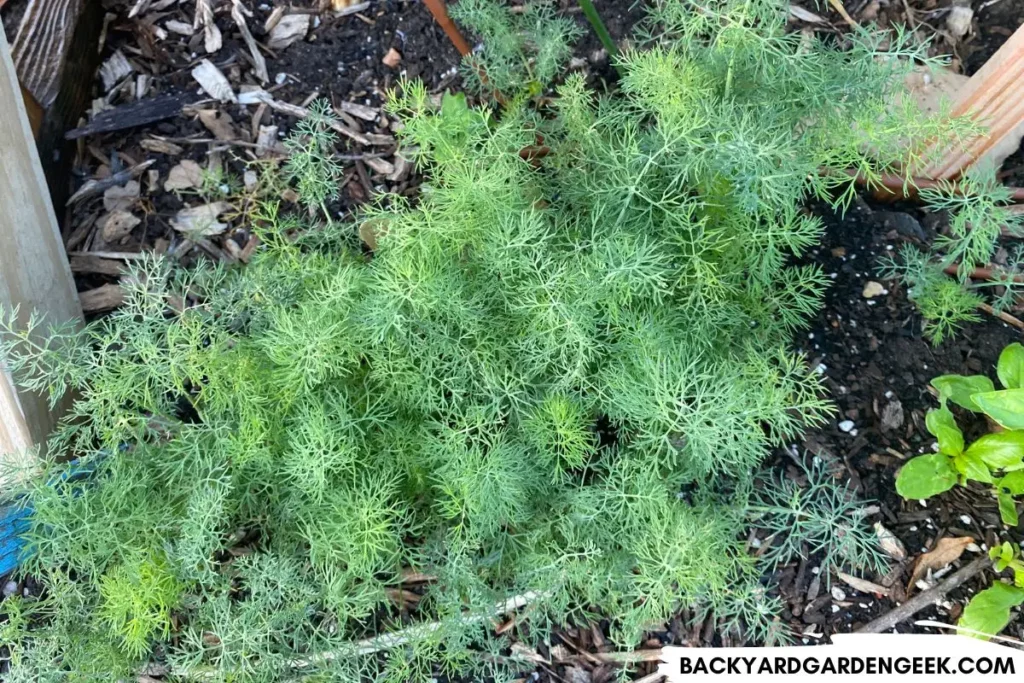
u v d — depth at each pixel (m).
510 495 0.70
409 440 0.74
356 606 0.71
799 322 0.77
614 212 0.75
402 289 0.69
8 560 0.78
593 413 0.76
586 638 0.76
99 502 0.73
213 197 0.91
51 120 0.89
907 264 0.79
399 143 0.85
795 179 0.71
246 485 0.75
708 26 0.73
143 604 0.69
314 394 0.73
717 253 0.75
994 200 0.74
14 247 0.79
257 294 0.78
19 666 0.72
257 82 0.94
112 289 0.89
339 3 0.95
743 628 0.75
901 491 0.74
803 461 0.78
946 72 0.87
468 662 0.75
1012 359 0.74
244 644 0.70
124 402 0.77
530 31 0.87
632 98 0.78
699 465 0.72
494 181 0.71
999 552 0.74
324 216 0.89
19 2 0.88
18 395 0.76
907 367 0.79
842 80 0.72
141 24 0.96
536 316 0.72
